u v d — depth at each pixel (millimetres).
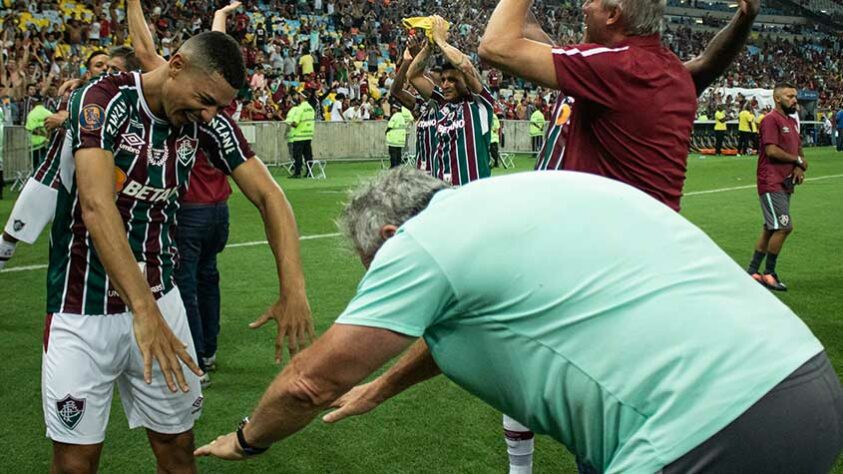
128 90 2465
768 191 7098
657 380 1611
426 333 1806
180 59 2379
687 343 1615
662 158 2410
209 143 2682
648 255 1684
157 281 2723
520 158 23703
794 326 1745
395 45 29797
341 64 25359
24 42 18516
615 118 2396
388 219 1852
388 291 1646
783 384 1612
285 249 2674
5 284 6730
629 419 1640
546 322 1651
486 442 3818
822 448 1650
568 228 1679
